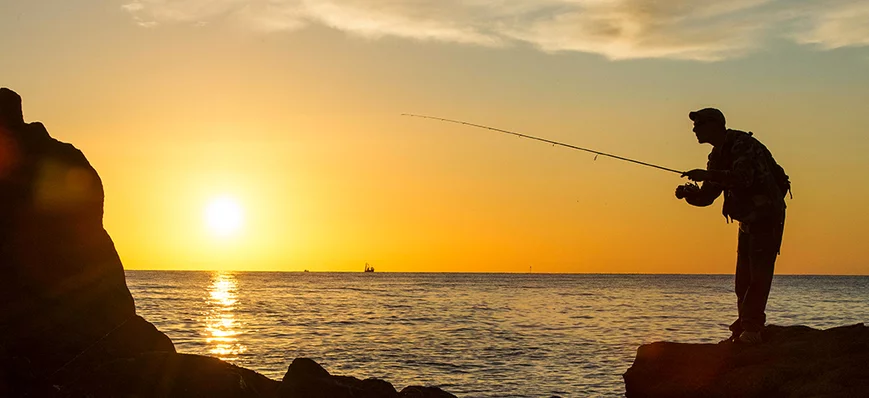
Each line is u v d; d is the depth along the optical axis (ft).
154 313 177.47
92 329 33.14
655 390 22.76
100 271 35.04
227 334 128.57
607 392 73.41
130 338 34.14
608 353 102.99
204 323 150.61
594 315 185.37
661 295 325.83
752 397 20.71
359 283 508.12
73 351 31.73
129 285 396.57
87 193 36.01
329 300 259.39
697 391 21.76
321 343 115.34
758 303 22.76
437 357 98.58
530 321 163.53
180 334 127.44
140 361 29.12
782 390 20.33
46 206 34.32
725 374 21.76
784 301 268.00
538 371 86.17
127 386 27.99
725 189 23.02
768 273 22.59
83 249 34.88
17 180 33.86
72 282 33.76
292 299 263.29
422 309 209.56
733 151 22.31
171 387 28.32
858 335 21.85
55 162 35.37
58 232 34.27
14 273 32.19
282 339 121.08
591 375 83.35
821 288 470.80
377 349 107.45
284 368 88.12
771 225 22.41
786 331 23.68
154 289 339.57
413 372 85.76
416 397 37.96
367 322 158.30
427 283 526.16
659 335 129.39
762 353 21.93
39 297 32.42
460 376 82.89
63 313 32.76
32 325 31.73
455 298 284.41
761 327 22.88
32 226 33.55
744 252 23.34
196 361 29.71
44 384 28.07
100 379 28.25
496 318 173.27
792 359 21.39
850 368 19.99
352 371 86.33
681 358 23.02
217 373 29.32
